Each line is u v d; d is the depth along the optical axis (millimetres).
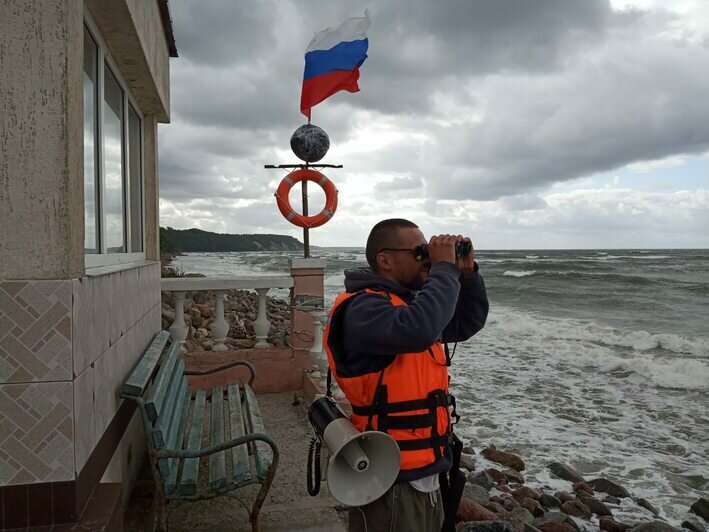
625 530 5051
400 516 1889
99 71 3164
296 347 6203
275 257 92688
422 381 1951
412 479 1893
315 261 6238
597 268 47969
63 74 2148
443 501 2092
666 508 5645
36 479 2113
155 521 2809
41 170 2125
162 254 33062
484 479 5949
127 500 3379
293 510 3307
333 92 6777
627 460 6840
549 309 22641
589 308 22953
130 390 2871
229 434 3561
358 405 1956
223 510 3338
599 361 12023
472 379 10578
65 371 2131
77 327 2203
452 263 1964
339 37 6699
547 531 5027
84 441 2268
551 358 12516
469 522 4547
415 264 2119
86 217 2896
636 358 11961
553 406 8914
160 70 4785
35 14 2143
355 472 1920
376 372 1918
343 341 1983
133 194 4852
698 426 8008
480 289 2199
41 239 2119
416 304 1826
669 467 6641
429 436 1932
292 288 6355
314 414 2100
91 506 2275
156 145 5352
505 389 9883
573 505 5496
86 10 2947
